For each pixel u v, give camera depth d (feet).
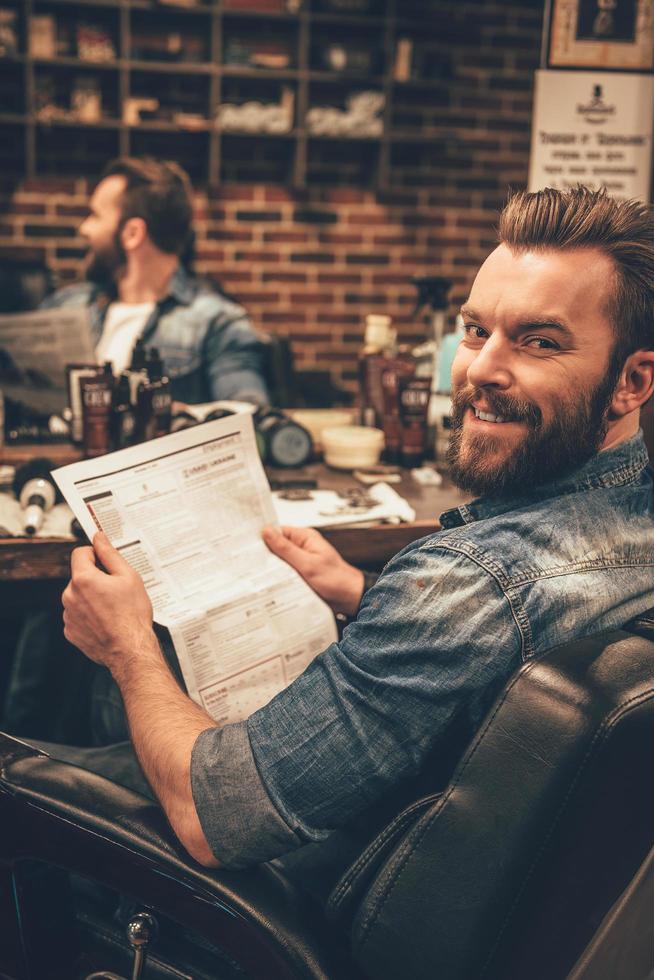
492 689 2.74
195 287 8.70
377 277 15.48
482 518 3.15
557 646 2.67
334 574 4.24
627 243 2.77
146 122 14.08
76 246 14.48
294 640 3.96
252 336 8.52
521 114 15.35
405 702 2.73
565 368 2.81
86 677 6.88
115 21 13.88
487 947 2.64
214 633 3.81
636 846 2.68
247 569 4.11
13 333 6.88
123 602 3.45
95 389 5.91
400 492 6.05
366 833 3.14
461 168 15.40
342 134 14.62
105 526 3.88
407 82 14.62
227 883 2.95
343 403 15.46
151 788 3.11
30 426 7.01
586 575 2.80
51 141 14.15
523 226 2.87
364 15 14.52
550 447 2.86
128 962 3.53
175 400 8.37
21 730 7.00
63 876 3.47
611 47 7.34
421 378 6.47
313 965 2.84
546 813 2.50
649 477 3.18
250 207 14.93
